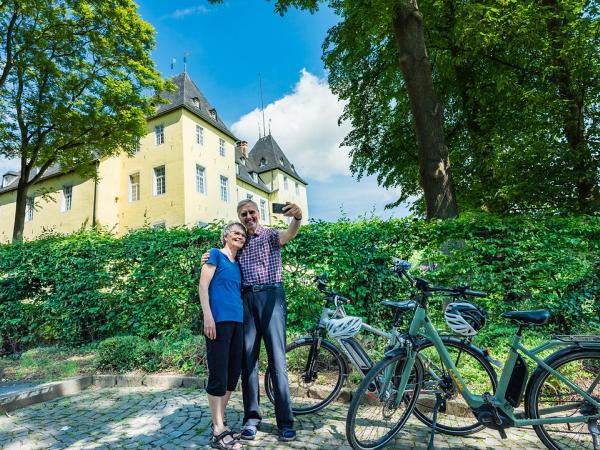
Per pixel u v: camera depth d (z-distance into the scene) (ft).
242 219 11.16
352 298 17.30
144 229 22.22
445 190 22.24
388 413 9.77
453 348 9.93
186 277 19.75
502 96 32.27
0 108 40.50
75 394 14.97
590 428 8.32
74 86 42.29
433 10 33.71
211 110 90.02
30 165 44.11
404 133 41.06
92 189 77.20
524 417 8.99
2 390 14.66
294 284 17.92
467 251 16.71
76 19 40.63
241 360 10.24
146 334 20.15
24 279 23.93
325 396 12.37
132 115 45.55
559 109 27.66
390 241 17.43
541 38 26.94
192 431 10.77
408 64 23.44
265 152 144.05
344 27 35.01
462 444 9.65
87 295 21.66
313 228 18.31
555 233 16.30
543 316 8.75
